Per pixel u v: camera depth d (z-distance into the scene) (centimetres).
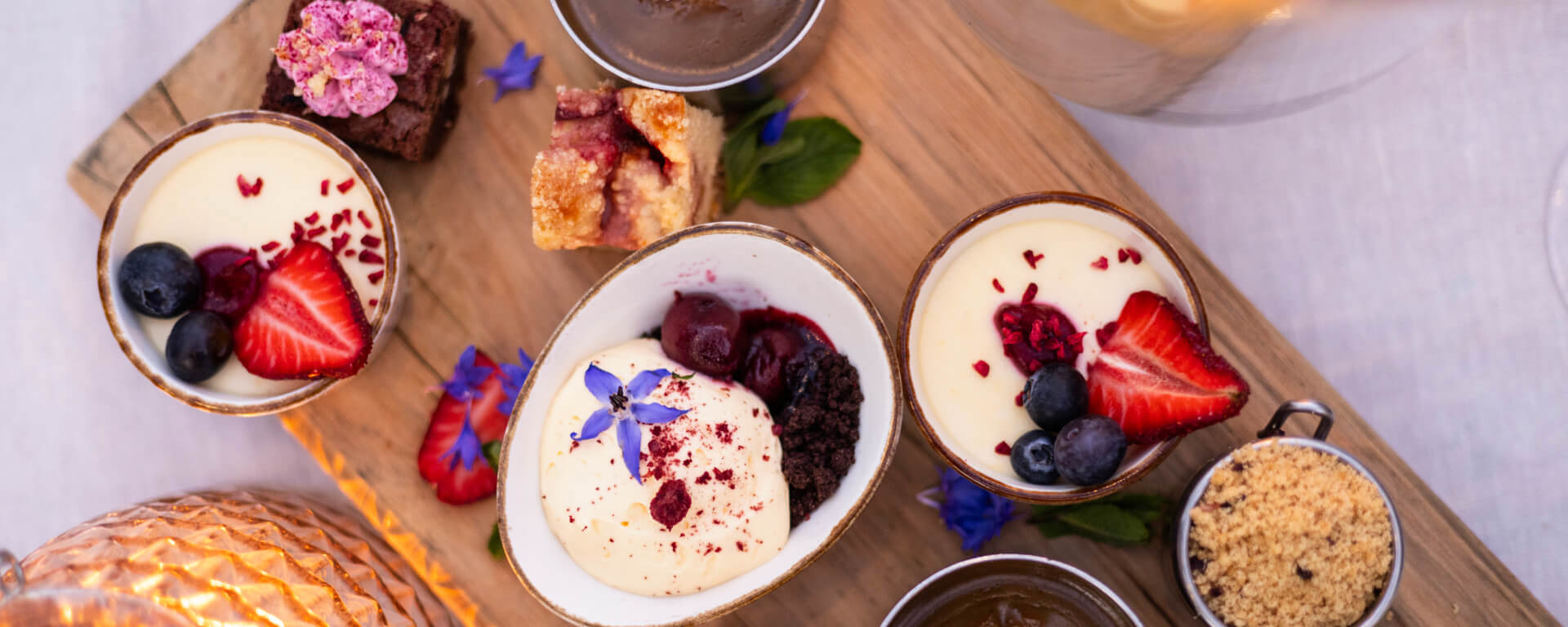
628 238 57
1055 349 55
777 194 58
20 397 64
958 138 58
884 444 53
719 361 54
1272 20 42
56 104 64
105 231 56
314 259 56
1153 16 43
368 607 56
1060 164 58
